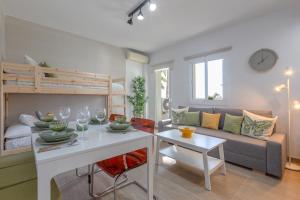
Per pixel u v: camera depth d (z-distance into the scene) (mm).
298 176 2029
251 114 2566
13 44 2990
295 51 2459
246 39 2961
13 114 2963
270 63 2680
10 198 928
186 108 3623
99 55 4188
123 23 3084
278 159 1928
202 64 3771
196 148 1848
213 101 3516
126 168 1359
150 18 2883
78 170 2184
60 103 3467
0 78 2172
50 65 3396
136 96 4914
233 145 2316
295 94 2477
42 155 829
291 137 2512
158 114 5055
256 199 1603
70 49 3686
